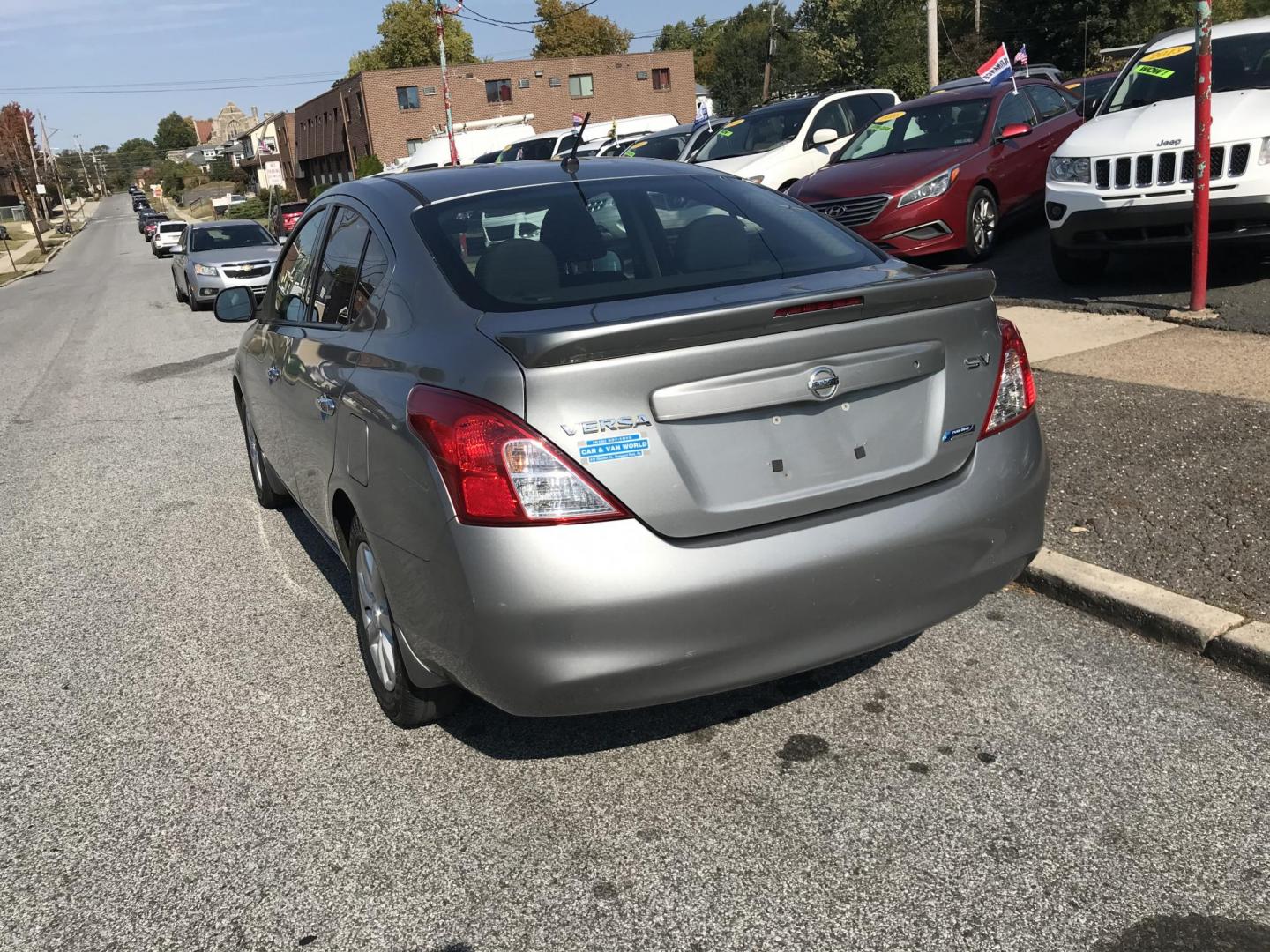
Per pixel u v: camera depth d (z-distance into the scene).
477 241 3.33
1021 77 12.47
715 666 2.72
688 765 3.22
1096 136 8.16
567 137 20.80
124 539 5.77
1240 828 2.75
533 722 3.54
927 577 2.92
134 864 2.92
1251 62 8.25
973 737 3.25
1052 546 4.31
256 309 5.33
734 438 2.71
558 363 2.58
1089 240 8.25
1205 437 5.20
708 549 2.67
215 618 4.59
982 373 3.05
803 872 2.71
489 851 2.88
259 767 3.37
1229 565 3.97
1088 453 5.21
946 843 2.78
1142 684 3.46
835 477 2.82
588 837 2.91
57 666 4.21
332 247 4.09
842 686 3.61
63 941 2.63
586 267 3.21
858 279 3.17
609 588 2.59
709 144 14.35
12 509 6.53
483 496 2.60
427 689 3.35
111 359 13.06
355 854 2.90
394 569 3.03
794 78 75.62
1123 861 2.66
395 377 3.05
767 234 3.49
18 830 3.11
